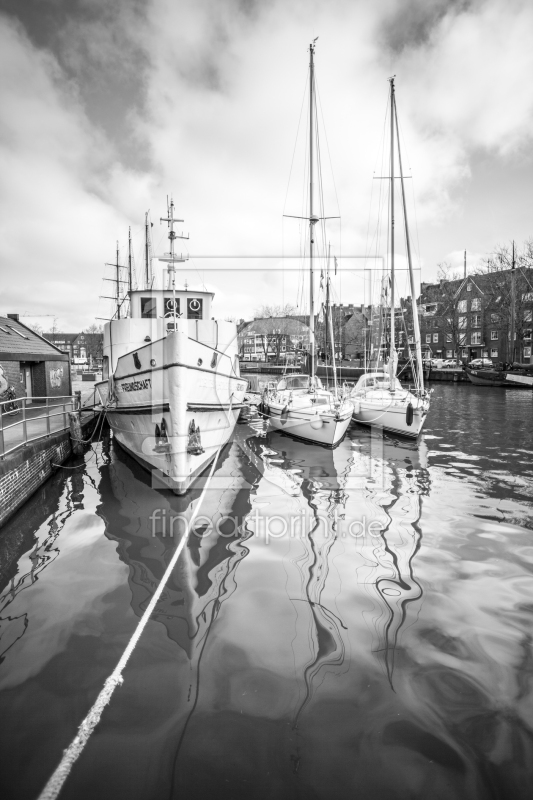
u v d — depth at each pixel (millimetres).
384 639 4379
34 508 8562
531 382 38312
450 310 58656
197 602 5137
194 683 3787
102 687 3754
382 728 3291
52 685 3791
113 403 12531
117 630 4598
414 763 3002
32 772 2977
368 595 5250
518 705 3502
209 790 2832
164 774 2947
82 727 3328
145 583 5613
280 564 6121
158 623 4715
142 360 9992
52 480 10664
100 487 10055
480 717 3385
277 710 3471
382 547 6660
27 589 5484
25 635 4523
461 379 44062
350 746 3139
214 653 4195
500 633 4465
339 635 4449
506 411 24312
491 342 60688
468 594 5254
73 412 13227
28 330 22656
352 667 3961
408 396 17250
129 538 7094
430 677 3824
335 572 5859
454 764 2990
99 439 16500
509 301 48750
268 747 3139
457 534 7141
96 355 87438
